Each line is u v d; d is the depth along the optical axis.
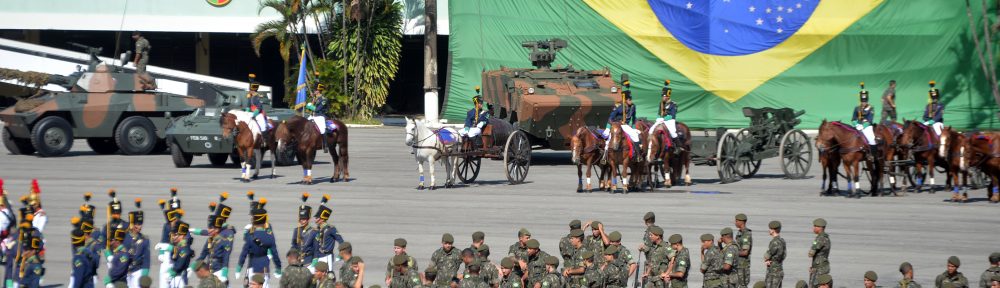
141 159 64.31
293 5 90.00
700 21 82.19
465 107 85.12
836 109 82.00
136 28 95.81
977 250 34.12
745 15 82.06
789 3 81.81
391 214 41.16
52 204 43.50
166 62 105.75
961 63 79.94
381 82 94.12
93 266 26.70
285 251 33.81
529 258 26.59
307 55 93.62
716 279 26.75
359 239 35.75
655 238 27.12
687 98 82.88
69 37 104.06
